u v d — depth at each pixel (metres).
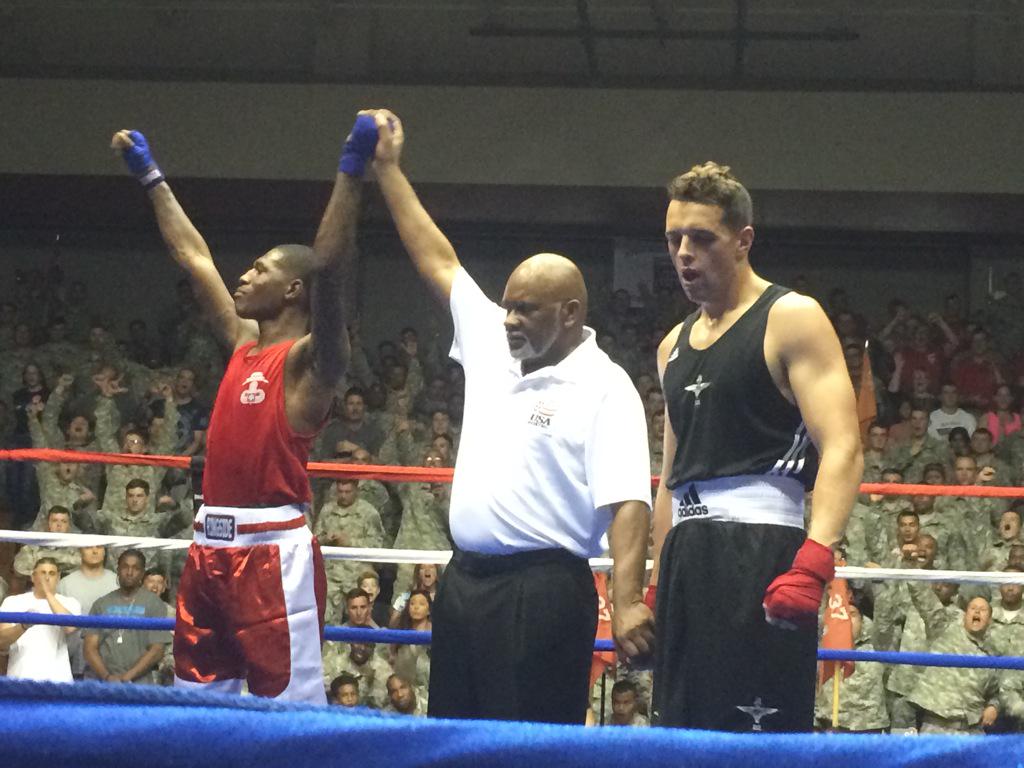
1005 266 13.09
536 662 2.41
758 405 2.36
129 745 0.71
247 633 2.83
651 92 12.55
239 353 3.03
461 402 10.48
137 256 13.81
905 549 6.73
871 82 12.48
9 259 13.88
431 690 2.51
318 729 0.73
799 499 2.40
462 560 2.52
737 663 2.30
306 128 12.70
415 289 13.68
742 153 12.47
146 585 6.62
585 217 12.54
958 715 6.38
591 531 2.50
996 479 9.02
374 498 8.43
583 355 2.55
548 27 12.91
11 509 9.48
